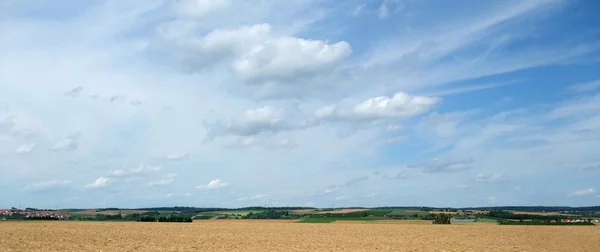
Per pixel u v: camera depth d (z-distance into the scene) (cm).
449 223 11131
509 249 4481
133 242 4819
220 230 7400
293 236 6128
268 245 4697
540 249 4494
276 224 10038
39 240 4756
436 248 4534
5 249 3806
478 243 5178
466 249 4453
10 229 6494
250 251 4044
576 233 7050
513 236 6359
